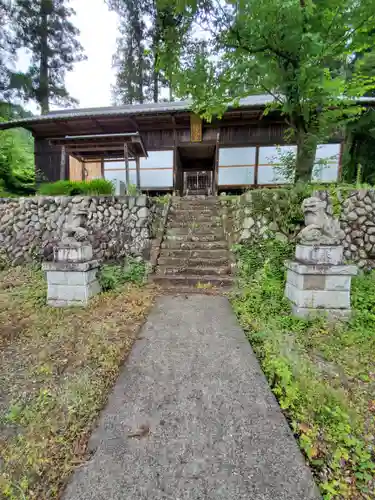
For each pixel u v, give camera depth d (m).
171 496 1.02
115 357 2.05
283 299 3.10
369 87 4.39
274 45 3.57
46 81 15.87
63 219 5.03
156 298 3.46
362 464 1.18
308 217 2.94
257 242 4.23
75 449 1.24
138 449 1.23
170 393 1.63
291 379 1.73
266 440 1.28
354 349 2.19
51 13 15.45
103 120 8.58
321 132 4.75
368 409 1.54
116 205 4.84
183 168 12.96
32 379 1.80
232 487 1.06
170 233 5.14
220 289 3.79
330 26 3.39
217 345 2.23
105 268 3.95
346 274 2.67
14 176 10.51
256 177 8.80
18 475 1.14
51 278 3.22
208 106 4.55
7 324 2.71
